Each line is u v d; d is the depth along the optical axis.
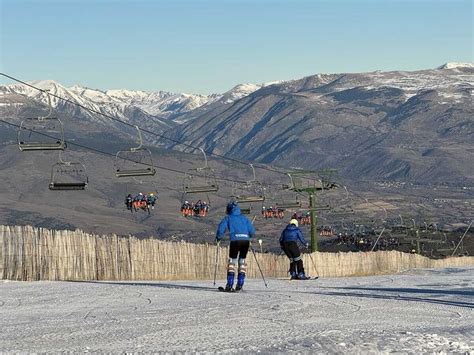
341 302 15.76
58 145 37.12
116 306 15.25
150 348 9.39
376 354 8.62
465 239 127.12
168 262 34.78
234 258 19.84
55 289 20.44
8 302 16.42
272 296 17.48
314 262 51.06
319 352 8.65
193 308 14.52
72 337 10.54
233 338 10.22
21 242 27.62
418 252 100.88
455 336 10.09
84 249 30.05
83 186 43.81
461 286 24.17
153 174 44.72
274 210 68.69
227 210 20.05
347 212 94.38
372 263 59.38
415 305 15.41
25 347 9.59
